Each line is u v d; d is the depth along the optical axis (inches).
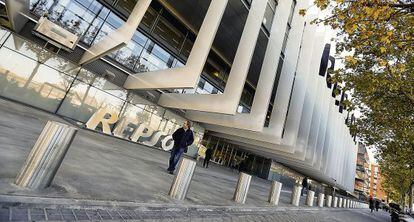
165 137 700.7
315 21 248.1
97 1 594.6
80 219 100.8
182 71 446.0
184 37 799.7
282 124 649.0
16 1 360.2
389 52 237.9
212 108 527.2
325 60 861.2
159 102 744.3
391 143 616.7
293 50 692.7
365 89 369.4
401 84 353.7
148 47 708.7
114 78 644.1
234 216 200.5
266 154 1136.2
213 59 898.7
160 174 263.4
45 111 530.6
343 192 2566.4
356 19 202.7
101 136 482.9
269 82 566.3
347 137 1670.8
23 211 90.7
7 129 223.8
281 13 610.2
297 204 420.2
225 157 1157.7
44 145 113.5
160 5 710.5
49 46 533.6
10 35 483.8
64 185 126.3
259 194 426.0
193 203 186.4
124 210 127.6
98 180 157.2
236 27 705.6
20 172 108.3
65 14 550.3
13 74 490.0
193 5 660.7
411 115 440.8
